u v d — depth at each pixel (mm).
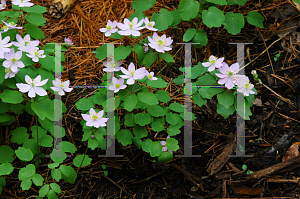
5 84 589
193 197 609
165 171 626
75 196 614
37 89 583
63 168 584
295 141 638
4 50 584
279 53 693
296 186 605
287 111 659
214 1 633
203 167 627
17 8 621
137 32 602
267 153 634
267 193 605
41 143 603
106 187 619
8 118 604
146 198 611
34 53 594
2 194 610
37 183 571
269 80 678
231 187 612
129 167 630
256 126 652
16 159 628
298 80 675
